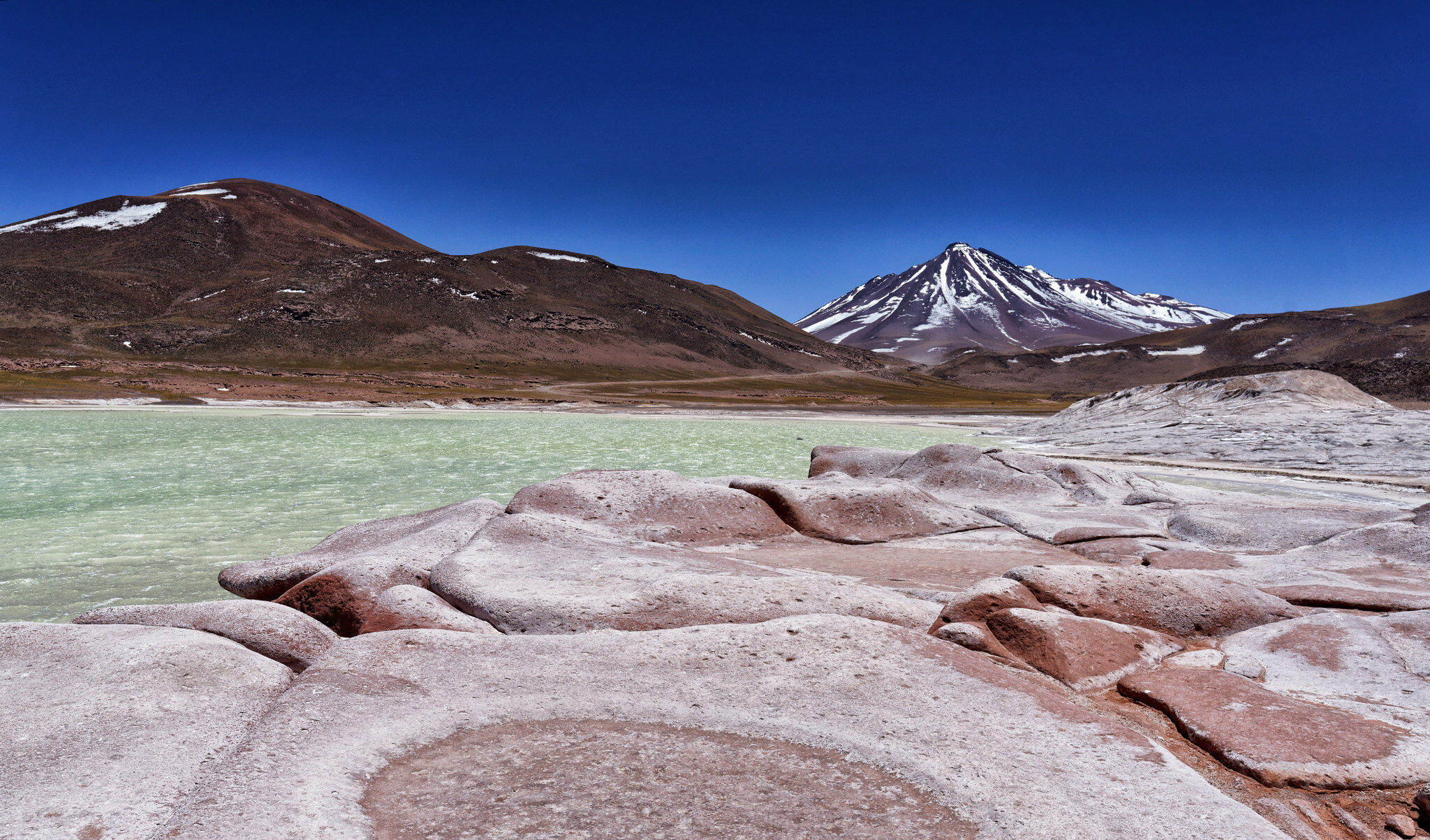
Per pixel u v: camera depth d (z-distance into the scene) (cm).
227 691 310
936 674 321
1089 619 395
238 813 220
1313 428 2188
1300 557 593
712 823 227
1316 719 295
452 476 1608
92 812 228
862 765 260
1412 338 15938
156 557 854
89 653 327
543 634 389
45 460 1814
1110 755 261
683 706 302
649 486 752
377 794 244
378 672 320
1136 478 1027
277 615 382
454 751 271
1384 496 1412
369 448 2267
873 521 750
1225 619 437
